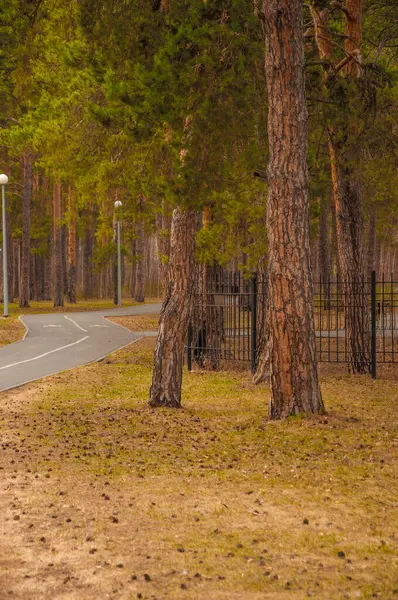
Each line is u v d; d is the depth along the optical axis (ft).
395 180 64.44
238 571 18.25
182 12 43.37
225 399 50.11
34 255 231.30
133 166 67.97
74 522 22.35
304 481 27.17
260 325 67.26
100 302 214.90
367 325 64.23
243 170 50.08
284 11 38.32
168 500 24.77
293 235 38.47
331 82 54.90
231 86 44.01
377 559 19.02
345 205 64.03
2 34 49.08
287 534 21.07
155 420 40.98
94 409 45.37
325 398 49.01
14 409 45.62
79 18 46.34
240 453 32.24
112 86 44.01
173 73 42.01
